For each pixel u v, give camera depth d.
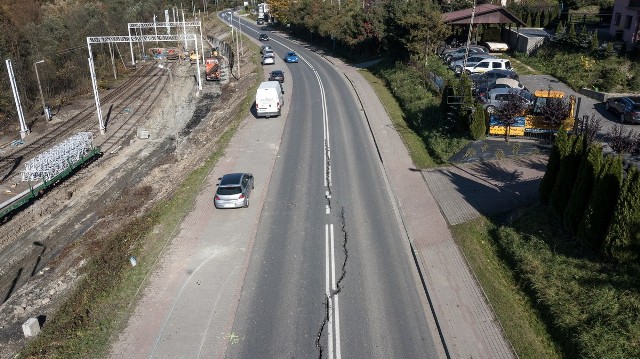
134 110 52.72
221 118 46.12
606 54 39.94
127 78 69.94
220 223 23.17
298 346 15.36
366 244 21.02
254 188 26.78
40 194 31.50
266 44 84.00
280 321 16.48
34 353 15.59
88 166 36.94
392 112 39.91
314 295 17.75
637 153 22.38
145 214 25.72
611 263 16.72
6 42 57.56
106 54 81.06
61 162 33.84
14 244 26.06
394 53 52.28
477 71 41.47
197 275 19.19
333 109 41.56
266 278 18.84
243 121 39.44
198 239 21.81
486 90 34.34
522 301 16.89
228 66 72.19
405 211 23.77
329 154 31.50
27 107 51.88
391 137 34.09
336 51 71.75
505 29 53.00
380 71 53.12
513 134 29.28
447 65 45.19
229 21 126.50
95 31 80.19
